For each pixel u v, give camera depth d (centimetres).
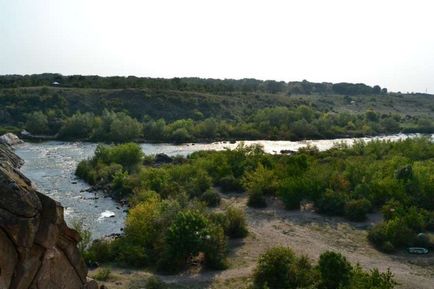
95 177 6391
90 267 3391
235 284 3070
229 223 4125
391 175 5403
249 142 11112
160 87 14662
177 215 3612
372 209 4878
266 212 4941
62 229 1329
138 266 3444
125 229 3984
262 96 16225
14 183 1145
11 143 9581
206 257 3438
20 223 1141
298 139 11869
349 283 2692
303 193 5016
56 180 6606
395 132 13900
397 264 3550
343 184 5231
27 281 1192
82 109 12500
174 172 6019
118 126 10731
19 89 12900
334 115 14425
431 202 4812
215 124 11562
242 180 5834
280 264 2988
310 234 4231
